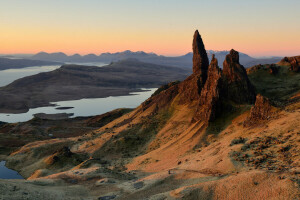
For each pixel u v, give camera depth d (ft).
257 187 140.05
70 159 443.73
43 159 475.31
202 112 414.00
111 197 184.24
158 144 417.69
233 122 361.71
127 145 459.32
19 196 164.76
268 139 215.92
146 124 524.93
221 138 321.32
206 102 422.41
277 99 436.76
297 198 121.29
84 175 249.34
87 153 466.29
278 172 149.07
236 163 186.60
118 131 536.42
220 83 417.69
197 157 256.93
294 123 226.79
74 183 230.27
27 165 474.49
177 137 398.83
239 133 292.40
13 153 549.95
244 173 157.89
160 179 198.70
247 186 143.23
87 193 200.64
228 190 146.10
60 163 433.89
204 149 286.46
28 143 615.98
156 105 600.80
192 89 541.75
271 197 129.29
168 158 319.88
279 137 212.23
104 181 226.79
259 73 579.89
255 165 172.96
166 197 157.28
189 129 401.08
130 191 189.06
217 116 388.78
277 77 560.20
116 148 456.04
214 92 404.77
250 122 311.68
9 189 171.53
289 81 529.45
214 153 237.66
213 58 471.62
